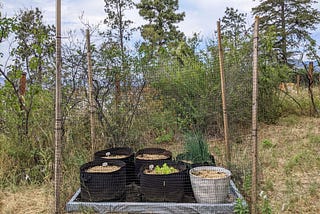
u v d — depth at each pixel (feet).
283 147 18.53
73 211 10.77
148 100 19.45
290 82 27.50
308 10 60.59
